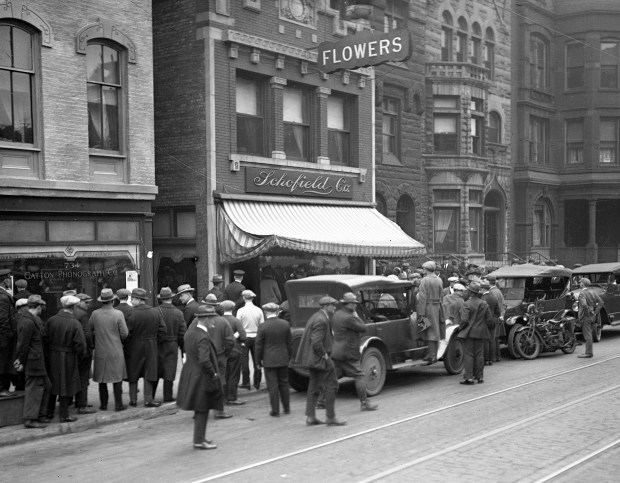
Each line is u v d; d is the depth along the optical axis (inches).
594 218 1544.0
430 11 1210.0
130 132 682.2
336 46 848.9
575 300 746.2
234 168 797.2
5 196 586.2
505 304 712.4
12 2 592.1
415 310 580.4
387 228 941.2
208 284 779.4
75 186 628.4
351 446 367.9
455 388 536.4
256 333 493.0
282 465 335.0
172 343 492.4
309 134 916.6
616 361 648.4
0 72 593.0
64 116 629.0
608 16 1536.7
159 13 809.5
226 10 792.3
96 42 661.3
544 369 610.5
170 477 321.1
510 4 1434.5
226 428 426.6
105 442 398.6
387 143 1136.2
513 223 1451.8
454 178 1227.2
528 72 1473.9
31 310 419.2
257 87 850.8
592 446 358.6
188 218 803.4
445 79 1214.9
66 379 428.1
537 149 1531.7
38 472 337.1
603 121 1556.3
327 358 422.0
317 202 898.7
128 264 676.7
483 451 351.3
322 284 531.2
